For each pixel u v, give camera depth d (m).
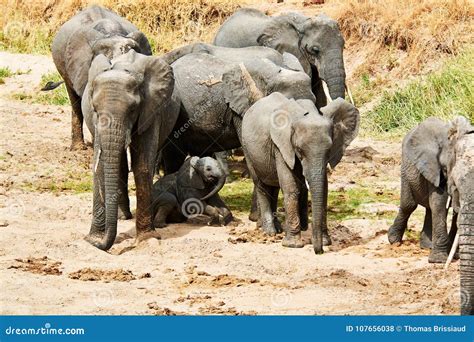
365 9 30.05
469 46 27.64
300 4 33.34
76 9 33.97
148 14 33.56
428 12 29.66
